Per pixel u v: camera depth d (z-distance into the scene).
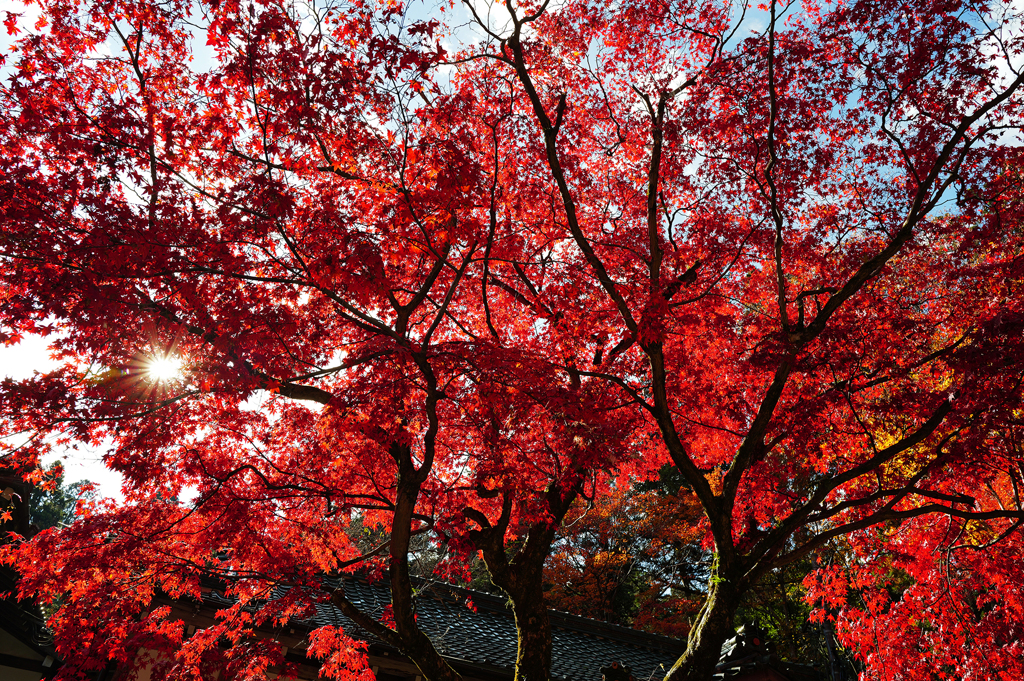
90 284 6.78
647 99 9.98
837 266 10.48
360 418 7.95
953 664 9.39
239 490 8.30
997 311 8.79
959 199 9.71
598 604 29.55
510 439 8.67
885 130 9.85
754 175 10.02
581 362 10.29
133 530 7.69
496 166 8.50
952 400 8.45
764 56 9.68
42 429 7.18
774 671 11.55
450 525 8.84
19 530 12.20
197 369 7.56
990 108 8.88
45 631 12.77
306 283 7.90
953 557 10.11
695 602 27.91
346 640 8.79
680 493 29.53
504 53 9.12
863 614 10.29
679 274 10.84
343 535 9.44
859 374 10.09
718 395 10.87
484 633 13.20
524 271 10.40
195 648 7.85
